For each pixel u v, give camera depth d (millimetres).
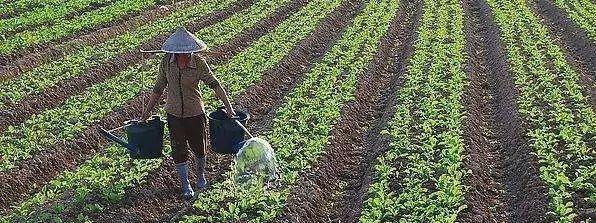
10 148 14125
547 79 18688
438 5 32719
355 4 33500
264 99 18797
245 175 11531
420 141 14273
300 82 19672
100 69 20828
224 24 27953
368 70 20812
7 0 30812
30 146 14336
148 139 11648
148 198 11836
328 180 13016
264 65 21156
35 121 15977
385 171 12648
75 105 17203
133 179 12273
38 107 17688
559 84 18719
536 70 19891
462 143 13938
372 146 14914
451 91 17781
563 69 20312
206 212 10984
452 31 26078
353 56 22109
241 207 11031
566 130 14312
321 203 12102
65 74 19984
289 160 13281
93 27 27328
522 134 14766
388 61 22969
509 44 23641
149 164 12867
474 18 30312
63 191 12180
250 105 17797
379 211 10984
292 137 14312
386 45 24688
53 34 25297
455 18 28969
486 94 19172
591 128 14633
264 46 24016
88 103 17250
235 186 11625
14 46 23094
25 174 13078
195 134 11367
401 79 19672
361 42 24438
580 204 11211
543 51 22828
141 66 21188
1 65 21906
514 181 13000
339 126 15586
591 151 13555
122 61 21906
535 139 14039
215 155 13625
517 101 17109
